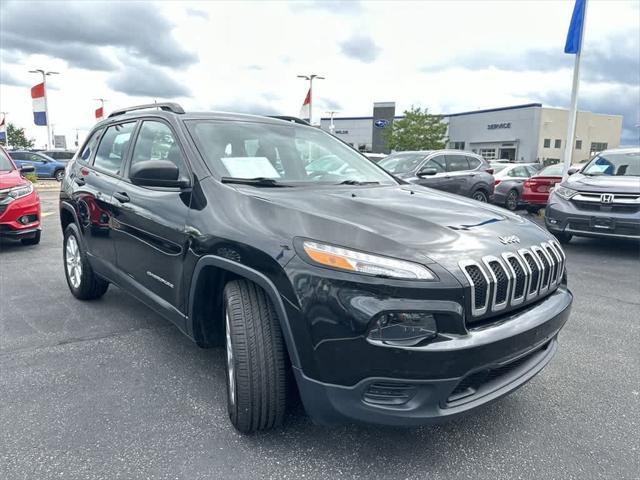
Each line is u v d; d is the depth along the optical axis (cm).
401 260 204
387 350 196
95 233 400
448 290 200
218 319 280
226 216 252
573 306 482
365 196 284
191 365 330
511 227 259
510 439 252
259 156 317
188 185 287
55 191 1966
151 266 315
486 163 1161
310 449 240
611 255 739
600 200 711
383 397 207
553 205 767
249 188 274
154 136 344
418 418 203
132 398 286
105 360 336
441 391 202
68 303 456
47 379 307
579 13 1188
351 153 384
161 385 302
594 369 338
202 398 287
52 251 700
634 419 274
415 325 198
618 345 381
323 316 203
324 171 335
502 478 222
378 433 255
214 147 304
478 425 265
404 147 5034
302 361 212
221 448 239
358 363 200
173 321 296
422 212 259
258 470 224
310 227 223
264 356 230
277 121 372
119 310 437
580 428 264
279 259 216
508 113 5456
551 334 244
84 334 381
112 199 364
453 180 1063
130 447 239
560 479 222
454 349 197
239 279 247
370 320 195
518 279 226
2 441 242
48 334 380
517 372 239
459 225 244
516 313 231
